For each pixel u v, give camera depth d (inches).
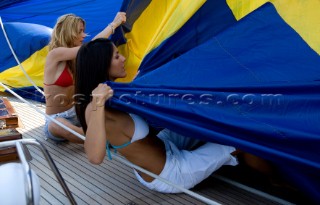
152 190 107.4
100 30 203.6
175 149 102.1
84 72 90.6
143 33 139.3
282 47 100.8
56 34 144.9
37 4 229.8
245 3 115.6
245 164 103.7
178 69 102.4
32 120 173.0
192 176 98.7
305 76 91.6
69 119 141.9
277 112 82.8
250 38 106.6
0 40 221.5
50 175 119.3
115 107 89.1
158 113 87.5
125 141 94.3
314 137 73.9
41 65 204.2
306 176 85.3
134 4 142.1
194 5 118.4
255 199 100.6
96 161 87.2
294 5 108.7
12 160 113.6
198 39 118.8
